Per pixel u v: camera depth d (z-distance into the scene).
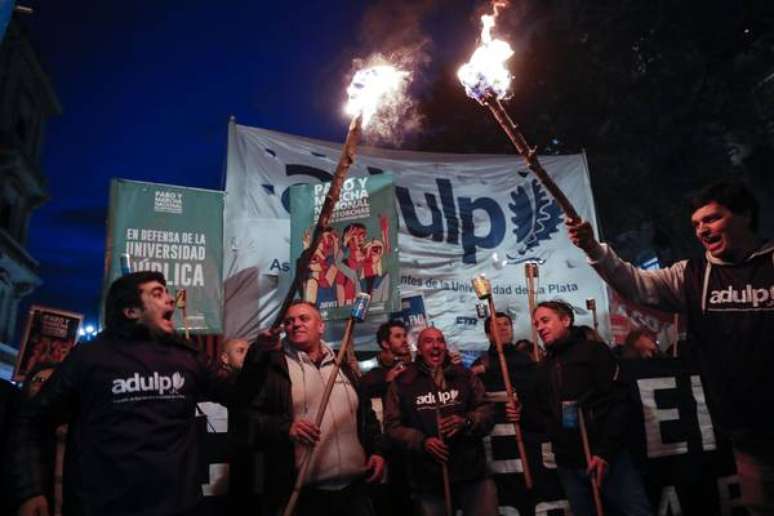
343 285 5.94
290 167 6.87
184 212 5.85
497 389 4.39
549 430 3.85
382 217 6.01
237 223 6.51
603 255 2.54
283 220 6.68
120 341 2.66
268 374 3.22
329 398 3.29
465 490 3.68
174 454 2.52
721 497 4.40
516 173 7.63
